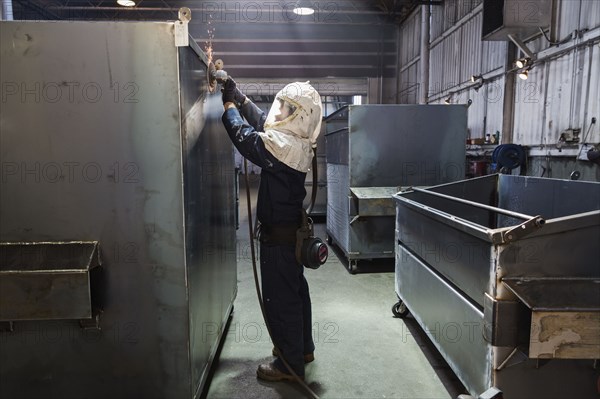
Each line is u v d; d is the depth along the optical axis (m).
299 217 1.71
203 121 1.63
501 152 4.11
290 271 1.69
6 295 1.25
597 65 3.29
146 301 1.36
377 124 3.52
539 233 1.21
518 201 2.35
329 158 4.55
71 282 1.25
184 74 1.34
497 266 1.23
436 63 6.72
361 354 2.05
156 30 1.26
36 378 1.39
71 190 1.31
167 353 1.39
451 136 3.61
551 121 3.89
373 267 3.67
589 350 1.17
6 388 1.39
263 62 8.75
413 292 2.12
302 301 1.87
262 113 1.88
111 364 1.39
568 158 3.69
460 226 1.45
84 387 1.40
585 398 1.31
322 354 2.05
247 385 1.79
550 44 3.80
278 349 1.77
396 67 8.70
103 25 1.25
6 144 1.29
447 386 1.77
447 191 2.46
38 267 1.25
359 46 8.77
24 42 1.25
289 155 1.57
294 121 1.60
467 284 1.46
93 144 1.30
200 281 1.56
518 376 1.29
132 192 1.32
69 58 1.26
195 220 1.48
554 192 2.04
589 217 1.21
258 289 1.84
